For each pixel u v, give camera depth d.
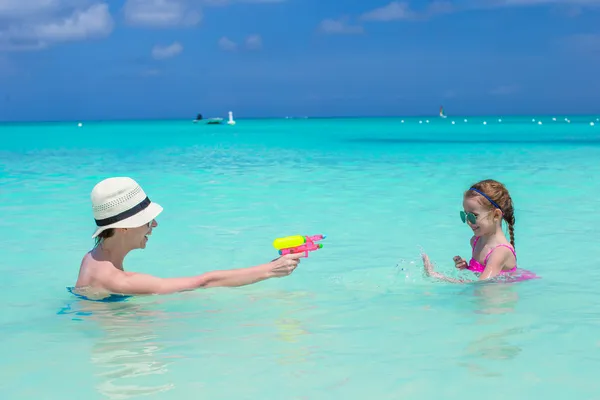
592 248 5.75
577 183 10.98
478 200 4.63
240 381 2.73
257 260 5.53
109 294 4.20
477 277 4.71
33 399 2.58
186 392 2.62
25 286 4.62
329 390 2.63
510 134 37.62
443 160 16.66
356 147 24.12
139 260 5.56
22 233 6.90
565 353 3.02
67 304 4.05
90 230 7.08
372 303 4.00
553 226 6.92
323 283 4.57
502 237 4.72
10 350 3.17
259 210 8.34
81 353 3.11
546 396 2.54
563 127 54.66
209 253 5.81
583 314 3.67
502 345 3.15
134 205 4.05
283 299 4.13
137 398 2.57
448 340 3.23
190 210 8.37
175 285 4.21
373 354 3.04
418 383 2.69
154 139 34.09
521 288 4.31
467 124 74.75
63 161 17.50
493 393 2.58
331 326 3.52
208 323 3.60
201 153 21.08
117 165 15.97
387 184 11.08
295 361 2.97
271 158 18.20
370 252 5.71
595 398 2.51
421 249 5.83
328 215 7.87
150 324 3.59
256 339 3.30
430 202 8.87
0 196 9.99
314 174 13.09
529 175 12.39
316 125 74.81
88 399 2.56
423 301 4.03
